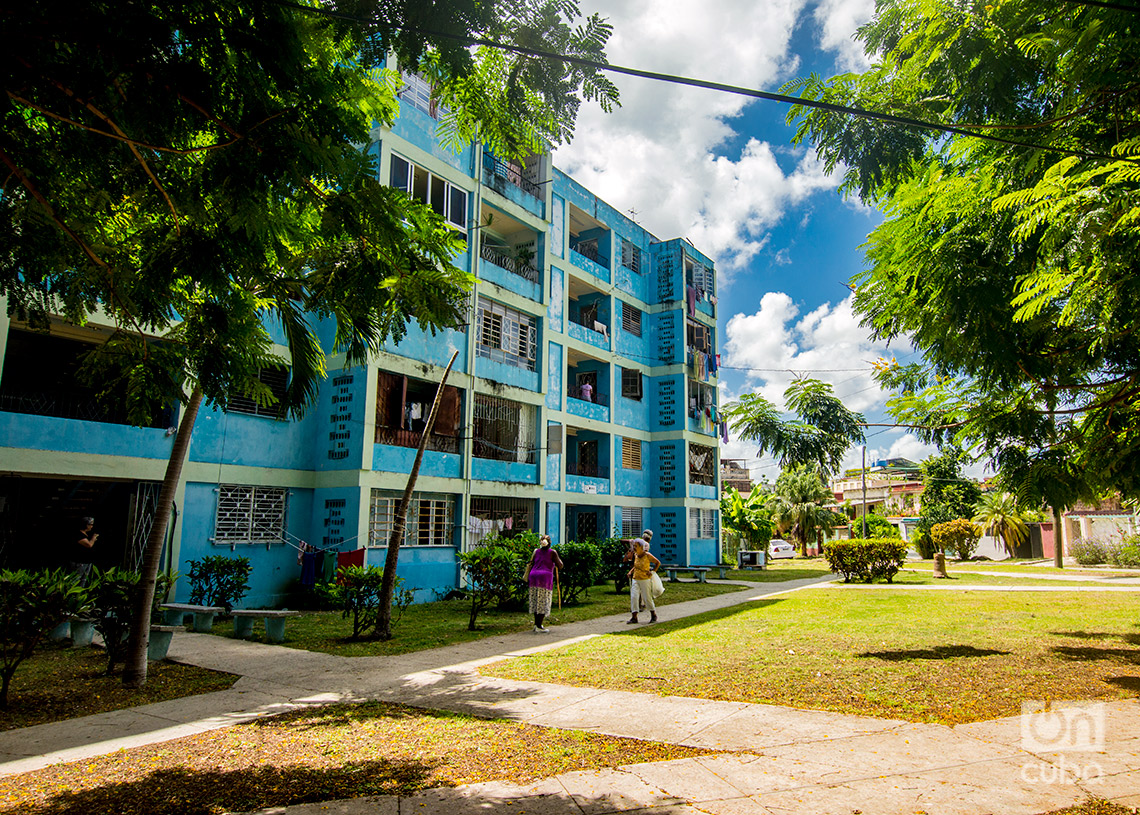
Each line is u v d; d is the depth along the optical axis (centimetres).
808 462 3847
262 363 692
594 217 2578
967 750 471
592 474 2516
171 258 440
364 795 409
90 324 1195
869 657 816
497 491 1909
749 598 1659
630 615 1334
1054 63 560
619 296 2672
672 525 2698
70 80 350
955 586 1961
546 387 2144
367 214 452
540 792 408
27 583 648
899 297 724
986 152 665
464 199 1894
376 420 1574
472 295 1880
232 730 557
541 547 1177
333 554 1455
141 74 347
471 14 388
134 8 320
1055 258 555
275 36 364
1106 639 941
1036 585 2005
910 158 633
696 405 2883
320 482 1566
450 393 1812
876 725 533
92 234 509
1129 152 508
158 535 750
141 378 657
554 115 438
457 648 966
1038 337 622
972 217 655
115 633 772
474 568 1188
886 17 642
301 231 516
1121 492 702
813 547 4938
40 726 576
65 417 1345
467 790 414
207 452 1370
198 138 449
